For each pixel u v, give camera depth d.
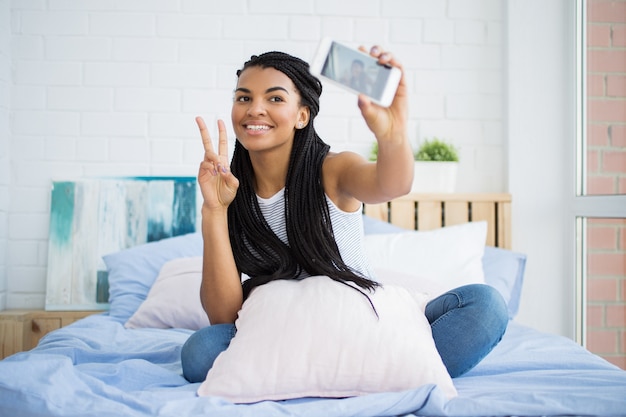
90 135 2.81
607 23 2.52
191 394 1.20
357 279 1.40
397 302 1.37
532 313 2.82
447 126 2.89
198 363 1.37
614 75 2.45
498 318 1.40
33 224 2.78
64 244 2.74
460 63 2.90
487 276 2.43
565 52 2.84
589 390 1.25
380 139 1.18
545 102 2.85
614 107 2.45
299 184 1.47
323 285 1.36
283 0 2.85
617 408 1.15
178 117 2.83
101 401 1.08
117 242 2.76
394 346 1.25
